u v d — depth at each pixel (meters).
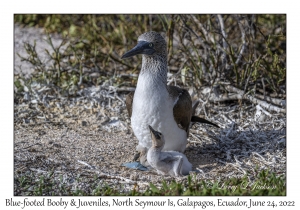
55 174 21.20
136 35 35.91
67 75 31.20
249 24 31.45
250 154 23.44
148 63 21.56
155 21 36.91
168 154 21.28
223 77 29.86
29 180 20.64
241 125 26.77
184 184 20.28
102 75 31.86
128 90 30.16
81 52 34.47
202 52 33.22
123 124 27.02
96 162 22.67
